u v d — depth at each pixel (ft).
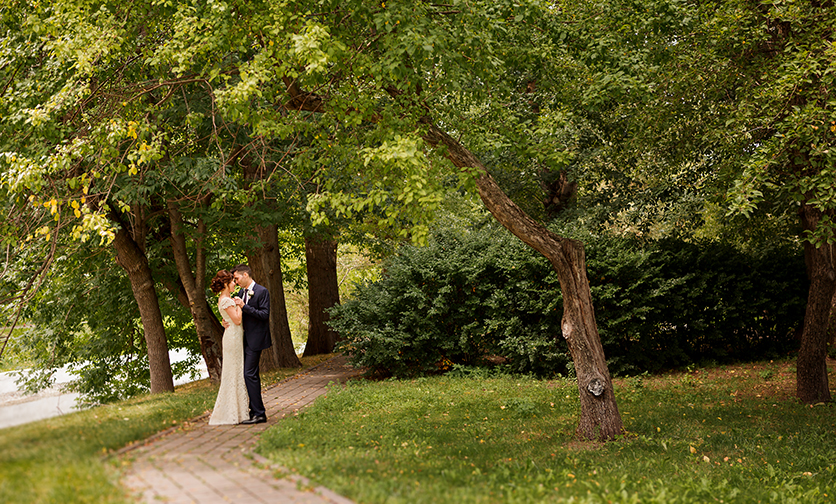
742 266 47.24
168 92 29.12
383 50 26.00
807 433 27.32
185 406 28.81
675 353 44.68
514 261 44.32
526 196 62.64
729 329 46.88
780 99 27.94
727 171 35.68
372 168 25.17
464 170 24.02
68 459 15.44
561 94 31.22
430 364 45.47
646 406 33.12
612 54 27.96
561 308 43.47
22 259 42.60
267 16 23.77
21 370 61.46
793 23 30.99
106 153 26.08
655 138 42.01
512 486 17.95
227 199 41.60
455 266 45.24
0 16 31.14
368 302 46.73
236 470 16.72
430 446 23.67
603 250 44.83
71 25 26.37
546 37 29.50
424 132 25.12
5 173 26.00
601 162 53.83
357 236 69.00
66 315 53.31
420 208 22.36
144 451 18.47
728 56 34.40
